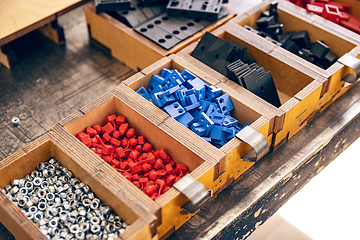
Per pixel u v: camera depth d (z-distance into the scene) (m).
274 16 1.01
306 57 0.95
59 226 0.68
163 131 0.75
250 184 0.78
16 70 1.00
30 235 0.63
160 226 0.67
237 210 0.75
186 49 0.90
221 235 0.73
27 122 0.89
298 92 0.83
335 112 0.90
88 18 1.02
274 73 0.91
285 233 1.18
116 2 0.99
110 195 0.68
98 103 0.78
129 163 0.76
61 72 1.00
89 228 0.68
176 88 0.81
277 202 0.84
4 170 0.70
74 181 0.72
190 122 0.79
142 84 0.85
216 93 0.81
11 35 0.91
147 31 0.96
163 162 0.78
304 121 0.86
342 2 1.07
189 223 0.73
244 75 0.83
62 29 1.05
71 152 0.71
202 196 0.66
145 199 0.66
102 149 0.77
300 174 0.84
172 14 1.00
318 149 0.84
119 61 1.03
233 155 0.73
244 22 1.00
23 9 0.96
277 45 0.93
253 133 0.73
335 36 0.94
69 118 0.76
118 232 0.68
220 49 0.88
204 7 1.00
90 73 1.00
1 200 0.66
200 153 0.72
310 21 0.97
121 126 0.79
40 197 0.71
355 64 0.85
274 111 0.78
